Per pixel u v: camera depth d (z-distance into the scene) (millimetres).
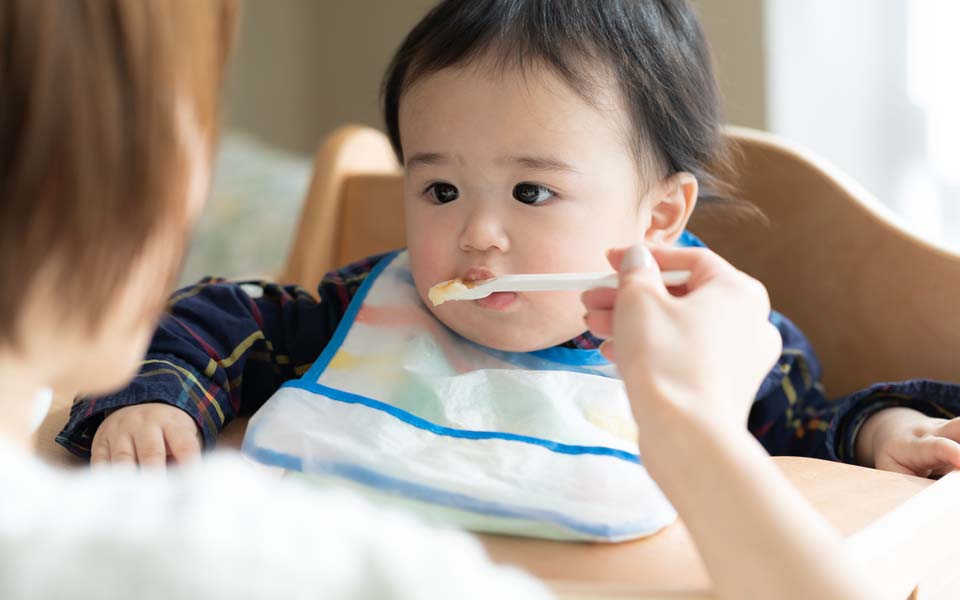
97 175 334
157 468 653
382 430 641
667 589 472
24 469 343
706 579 511
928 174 1629
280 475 604
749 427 889
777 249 991
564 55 733
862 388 951
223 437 743
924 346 907
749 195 1000
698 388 438
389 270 805
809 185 974
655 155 790
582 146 729
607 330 544
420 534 345
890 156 1645
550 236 723
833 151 1607
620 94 753
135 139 339
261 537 319
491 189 727
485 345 751
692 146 824
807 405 898
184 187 365
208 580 308
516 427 667
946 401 812
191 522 320
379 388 691
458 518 564
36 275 343
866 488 619
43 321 358
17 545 312
